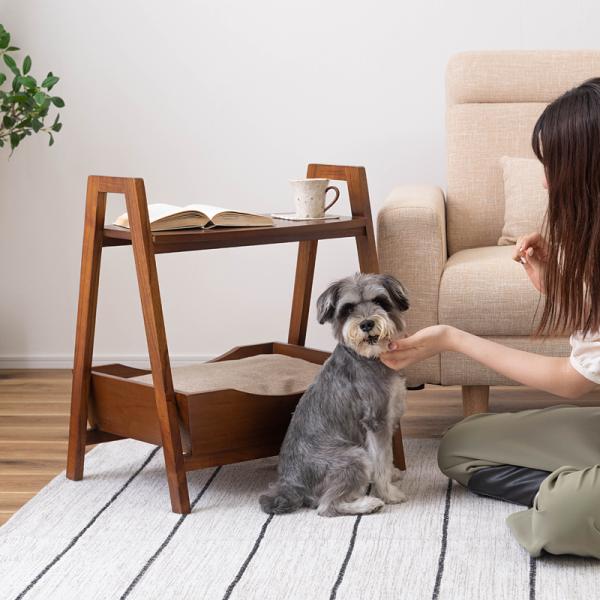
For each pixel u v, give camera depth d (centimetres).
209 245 193
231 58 308
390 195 254
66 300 325
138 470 219
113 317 324
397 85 305
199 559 169
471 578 158
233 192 315
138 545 176
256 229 199
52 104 313
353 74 306
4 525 187
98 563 168
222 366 226
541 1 297
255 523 185
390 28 303
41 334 328
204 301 322
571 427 183
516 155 275
